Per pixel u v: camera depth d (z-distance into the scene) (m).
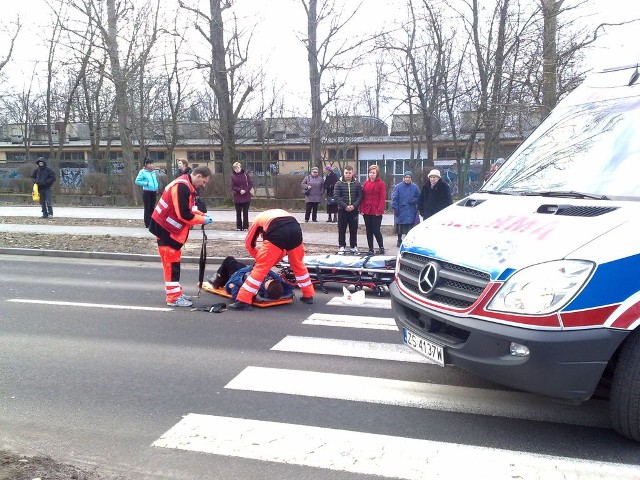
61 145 34.00
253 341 5.80
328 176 17.69
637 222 3.31
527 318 3.23
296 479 3.17
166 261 7.28
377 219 11.35
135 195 26.27
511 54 16.55
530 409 4.10
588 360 3.16
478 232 3.86
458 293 3.65
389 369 4.96
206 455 3.46
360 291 7.84
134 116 26.81
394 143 40.22
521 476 3.16
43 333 6.11
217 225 16.92
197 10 20.17
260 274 7.14
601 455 3.41
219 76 23.22
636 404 3.26
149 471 3.27
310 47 19.78
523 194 4.35
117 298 7.90
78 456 3.46
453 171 23.38
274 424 3.87
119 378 4.77
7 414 4.07
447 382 4.64
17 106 42.66
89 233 14.85
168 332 6.15
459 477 3.17
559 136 4.84
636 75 4.73
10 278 9.47
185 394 4.41
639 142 4.10
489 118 17.70
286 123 39.09
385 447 3.53
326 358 5.25
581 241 3.29
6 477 3.10
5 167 31.36
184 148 42.22
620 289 3.17
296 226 7.23
